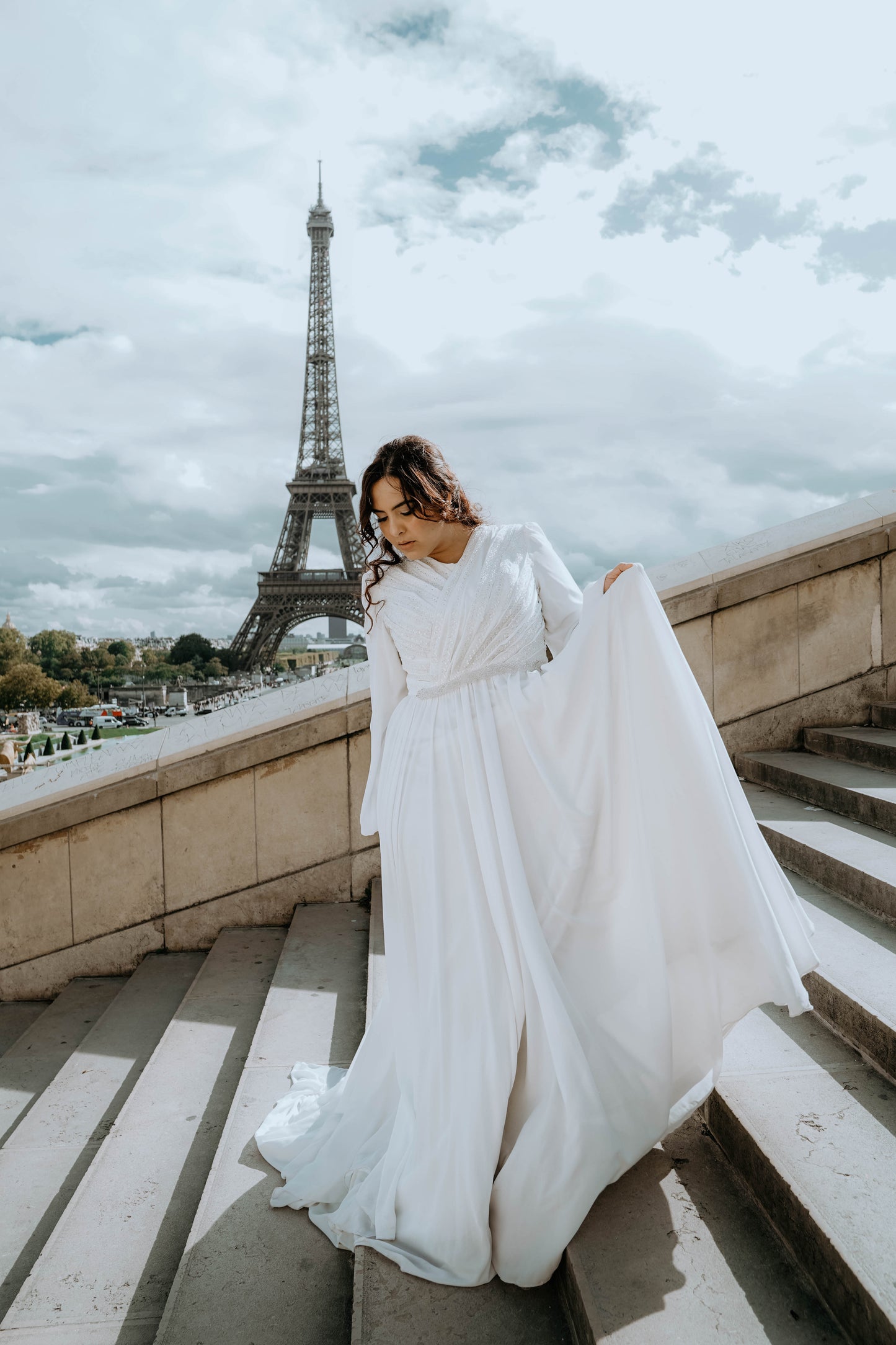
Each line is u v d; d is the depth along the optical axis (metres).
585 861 2.00
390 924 2.23
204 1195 2.32
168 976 4.33
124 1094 3.25
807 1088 2.15
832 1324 1.58
